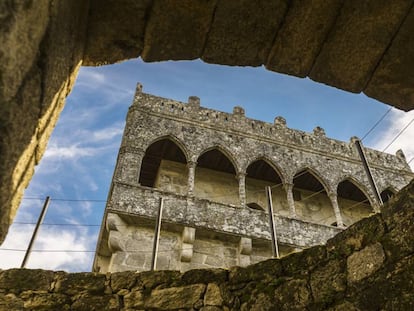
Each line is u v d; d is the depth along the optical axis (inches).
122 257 608.7
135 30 170.2
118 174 693.9
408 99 196.4
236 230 683.4
